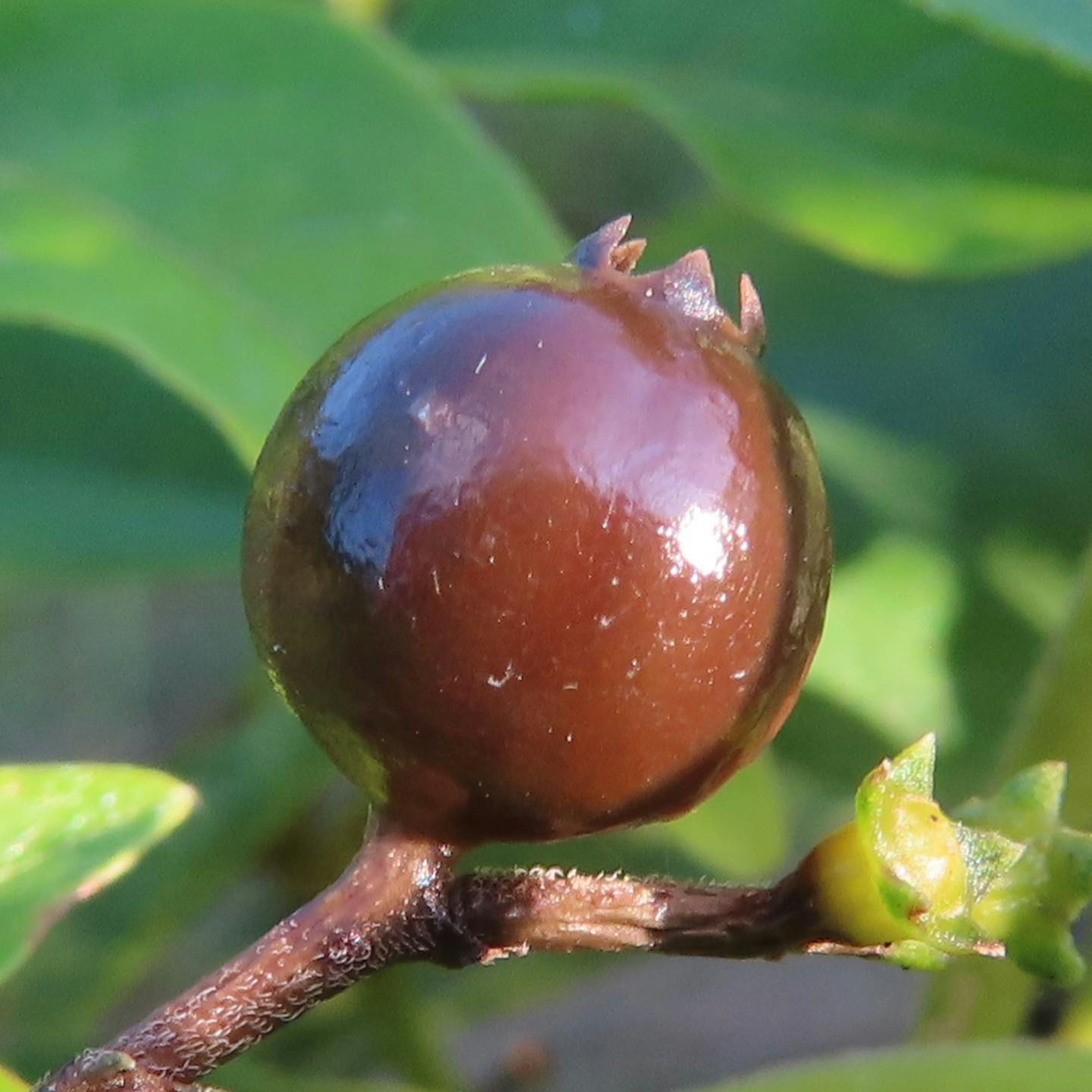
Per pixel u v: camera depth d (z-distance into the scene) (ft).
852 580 0.29
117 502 0.29
